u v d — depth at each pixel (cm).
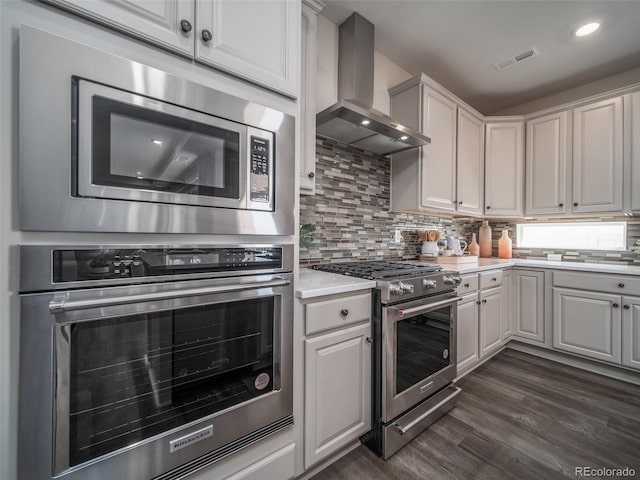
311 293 116
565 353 237
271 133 103
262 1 104
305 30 154
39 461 65
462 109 254
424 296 161
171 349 84
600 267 222
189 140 85
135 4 77
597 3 175
